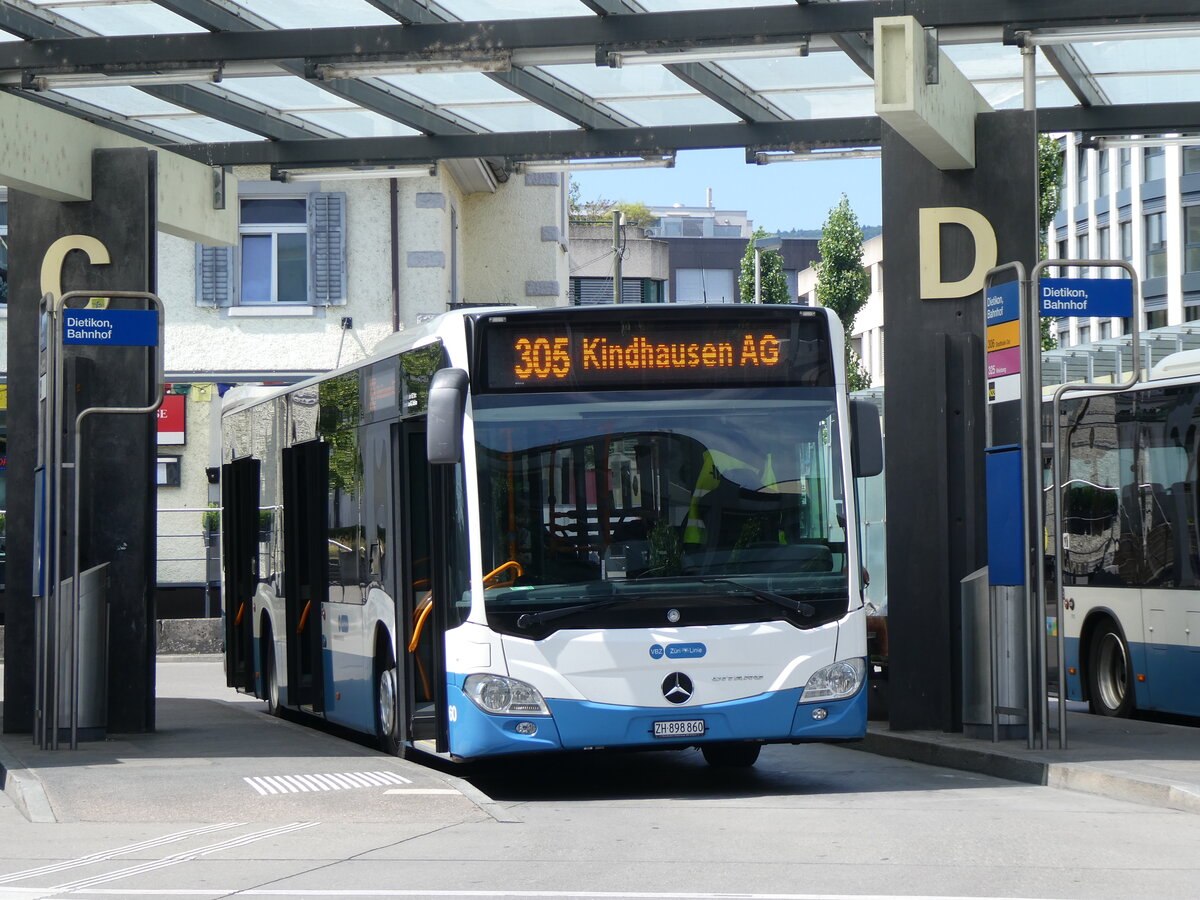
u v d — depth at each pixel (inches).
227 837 652.1
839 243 3973.9
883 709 1121.4
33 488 1070.4
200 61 983.0
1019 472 874.1
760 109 1146.7
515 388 770.2
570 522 761.0
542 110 1155.9
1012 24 903.7
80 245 1066.7
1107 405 1180.5
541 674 746.2
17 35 987.3
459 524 765.3
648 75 1069.8
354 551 970.7
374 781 775.7
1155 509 1116.5
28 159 1000.9
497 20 956.6
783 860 571.8
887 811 703.1
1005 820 668.7
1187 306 4480.8
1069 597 1234.6
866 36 952.9
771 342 789.9
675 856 584.1
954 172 973.2
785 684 761.6
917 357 975.6
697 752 1016.9
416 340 849.5
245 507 1320.1
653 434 772.6
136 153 1066.7
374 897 510.0
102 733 999.6
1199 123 1141.1
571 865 567.5
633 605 754.2
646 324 781.3
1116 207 4781.0
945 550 962.1
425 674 854.5
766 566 769.6
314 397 1077.8
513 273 2369.6
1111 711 1184.2
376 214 2187.5
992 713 906.7
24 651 1061.1
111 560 1051.9
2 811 759.7
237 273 2193.7
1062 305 859.4
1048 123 1163.9
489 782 874.1
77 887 542.0
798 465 783.1
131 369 1056.8
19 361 1072.8
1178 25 888.3
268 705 1244.5
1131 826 649.6
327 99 1130.7
